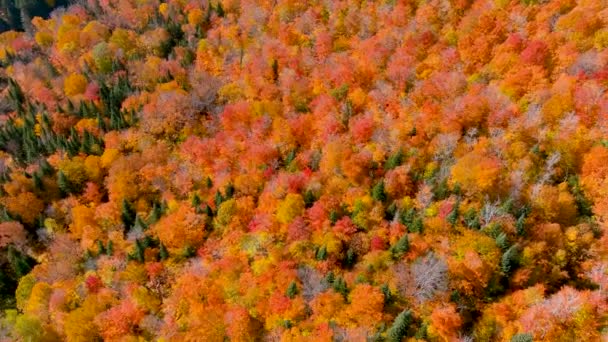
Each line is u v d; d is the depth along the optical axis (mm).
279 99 110438
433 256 66500
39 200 96312
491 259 64875
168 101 111188
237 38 135250
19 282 82938
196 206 87438
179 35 147500
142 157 100812
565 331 57188
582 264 65125
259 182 89625
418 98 95312
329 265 71375
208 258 79000
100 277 79250
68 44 146125
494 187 73750
